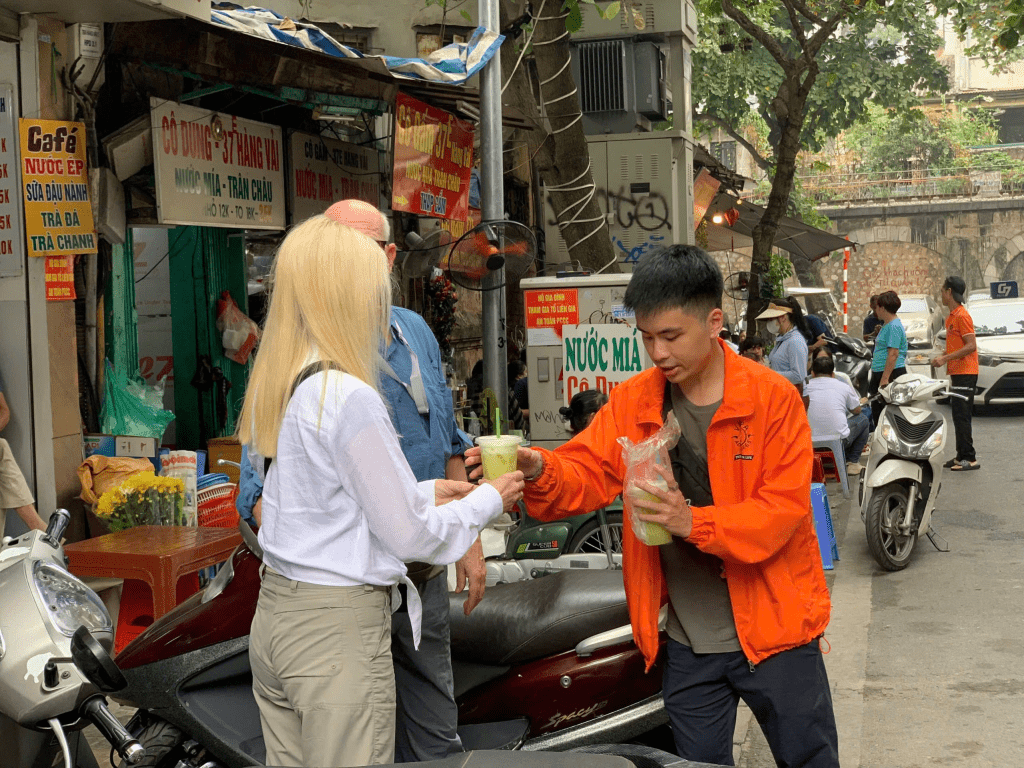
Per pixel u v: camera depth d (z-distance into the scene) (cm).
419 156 745
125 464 562
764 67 2608
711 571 277
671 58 1273
